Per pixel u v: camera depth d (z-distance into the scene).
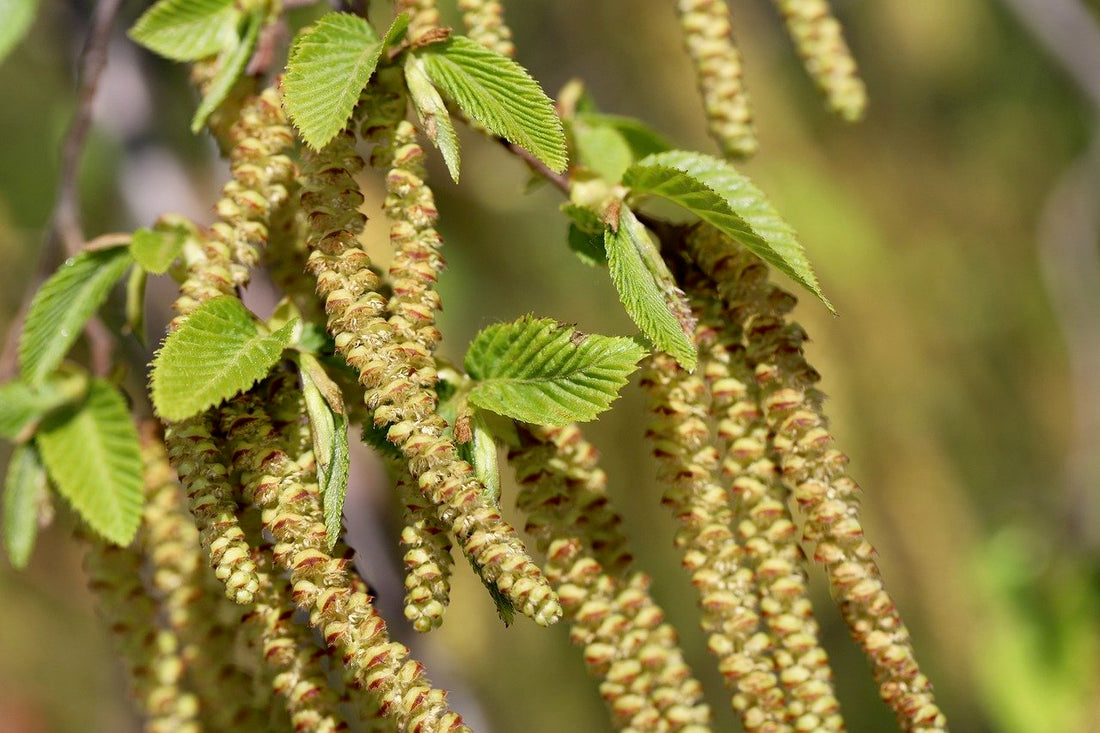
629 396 0.92
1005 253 1.31
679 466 0.59
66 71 0.87
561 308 0.96
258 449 0.57
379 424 0.56
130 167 0.73
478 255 0.95
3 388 0.61
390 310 0.57
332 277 0.56
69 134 0.65
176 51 0.60
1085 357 1.07
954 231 1.30
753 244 0.58
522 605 0.55
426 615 0.56
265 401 0.57
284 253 0.60
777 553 0.59
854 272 1.05
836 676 1.13
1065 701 0.83
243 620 0.58
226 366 0.57
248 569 0.56
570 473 0.59
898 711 0.59
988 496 1.19
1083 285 1.09
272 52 0.61
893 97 1.32
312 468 0.57
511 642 0.96
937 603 1.04
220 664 0.61
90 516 0.60
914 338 1.08
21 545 0.62
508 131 0.57
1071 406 1.27
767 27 1.12
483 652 0.93
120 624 0.61
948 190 1.31
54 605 1.09
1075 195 1.11
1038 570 0.87
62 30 0.74
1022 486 1.21
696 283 0.59
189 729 0.61
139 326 0.62
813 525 0.59
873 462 1.03
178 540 0.61
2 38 0.64
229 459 0.57
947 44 1.31
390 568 0.71
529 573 0.55
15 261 0.95
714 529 0.59
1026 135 1.34
